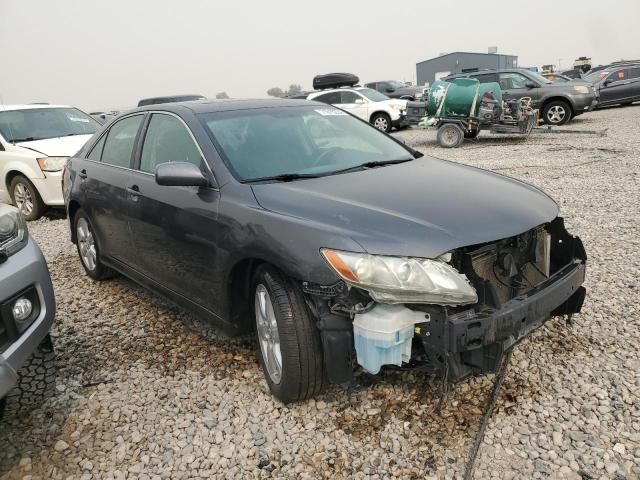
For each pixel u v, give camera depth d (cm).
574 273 291
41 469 258
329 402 292
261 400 299
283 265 267
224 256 306
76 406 305
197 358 349
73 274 533
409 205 276
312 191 297
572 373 303
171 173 311
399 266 239
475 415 273
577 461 239
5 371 253
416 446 255
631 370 303
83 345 377
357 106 1794
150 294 465
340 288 247
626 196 691
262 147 348
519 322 252
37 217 797
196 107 383
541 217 285
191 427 281
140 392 315
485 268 269
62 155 768
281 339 273
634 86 2072
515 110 1273
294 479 241
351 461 249
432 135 1698
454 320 240
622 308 377
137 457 262
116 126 459
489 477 234
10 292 275
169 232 354
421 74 5403
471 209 275
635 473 231
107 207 432
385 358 246
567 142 1252
